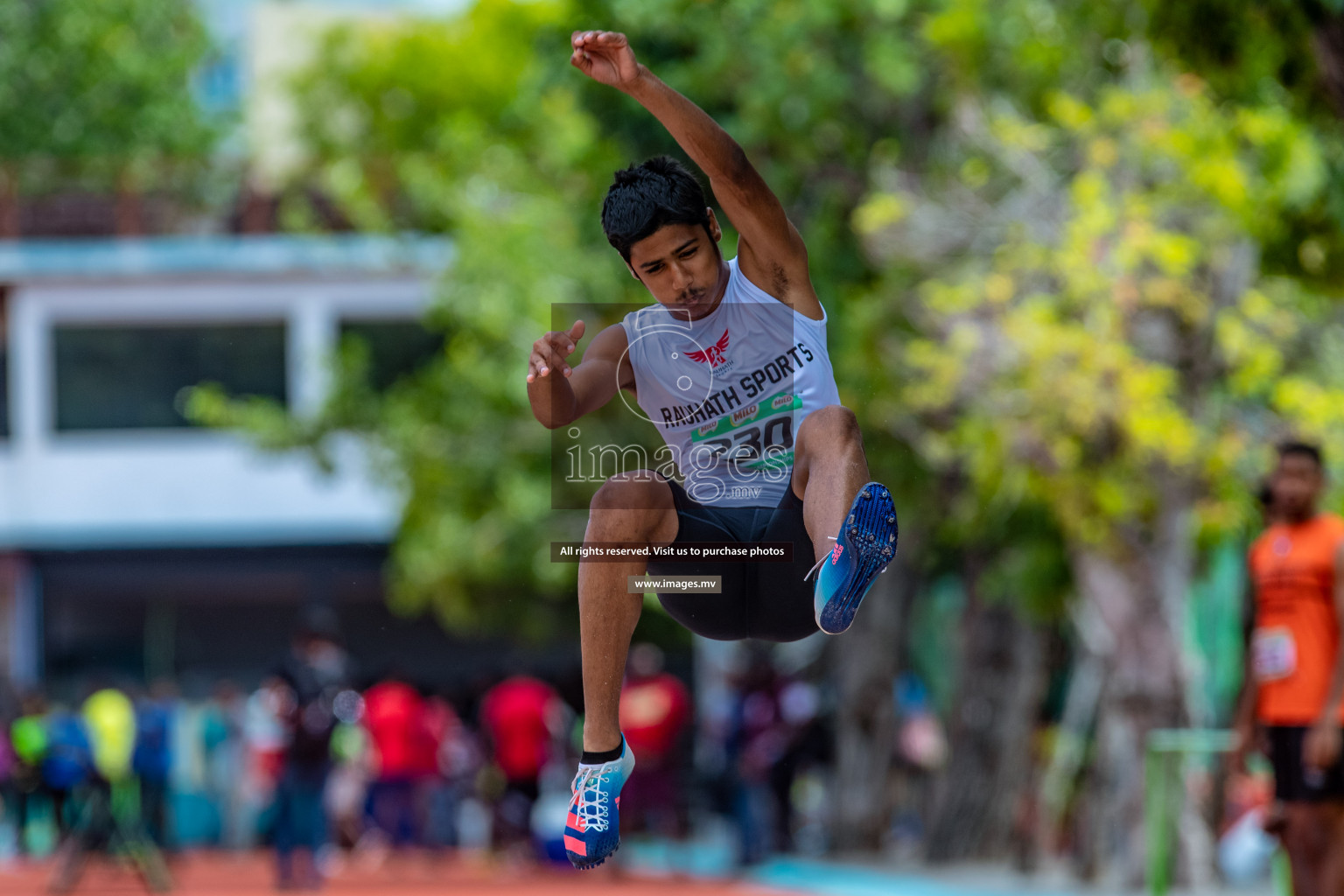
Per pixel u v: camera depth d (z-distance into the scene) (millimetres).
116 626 95875
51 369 95938
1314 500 24000
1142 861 41469
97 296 95750
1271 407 40312
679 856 64625
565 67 52125
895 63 46969
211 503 96250
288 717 50344
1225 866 42188
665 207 12414
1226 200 34781
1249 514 41125
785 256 12672
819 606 12031
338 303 96250
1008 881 47875
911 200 43281
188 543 96062
